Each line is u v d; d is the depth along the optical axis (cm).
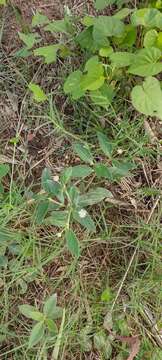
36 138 65
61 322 59
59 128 63
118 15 61
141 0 66
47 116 63
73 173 58
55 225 60
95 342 60
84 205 58
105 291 60
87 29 62
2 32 67
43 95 61
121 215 63
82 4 67
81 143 63
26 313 57
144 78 63
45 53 62
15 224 62
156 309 61
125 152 63
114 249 63
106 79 62
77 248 56
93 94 61
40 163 65
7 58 66
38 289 62
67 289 62
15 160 65
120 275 62
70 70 65
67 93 64
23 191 64
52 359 59
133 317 61
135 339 60
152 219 63
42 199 61
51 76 66
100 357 61
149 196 64
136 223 63
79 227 63
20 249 61
